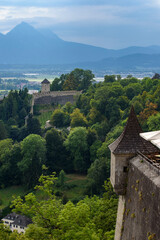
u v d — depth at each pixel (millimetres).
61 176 132750
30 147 144250
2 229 52969
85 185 133750
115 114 176250
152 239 31797
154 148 42844
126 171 43031
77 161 147750
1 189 139500
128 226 40062
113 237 48531
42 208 54281
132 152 42438
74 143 148125
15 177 141125
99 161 126312
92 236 45062
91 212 60688
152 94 187000
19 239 48500
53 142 151750
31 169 134750
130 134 43781
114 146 43781
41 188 59344
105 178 121062
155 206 32031
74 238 45844
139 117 154250
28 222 112438
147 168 36500
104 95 188375
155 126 135750
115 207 60688
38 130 194375
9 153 147875
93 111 186625
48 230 51562
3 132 187250
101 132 166375
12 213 116438
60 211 52781
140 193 36406
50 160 150750
